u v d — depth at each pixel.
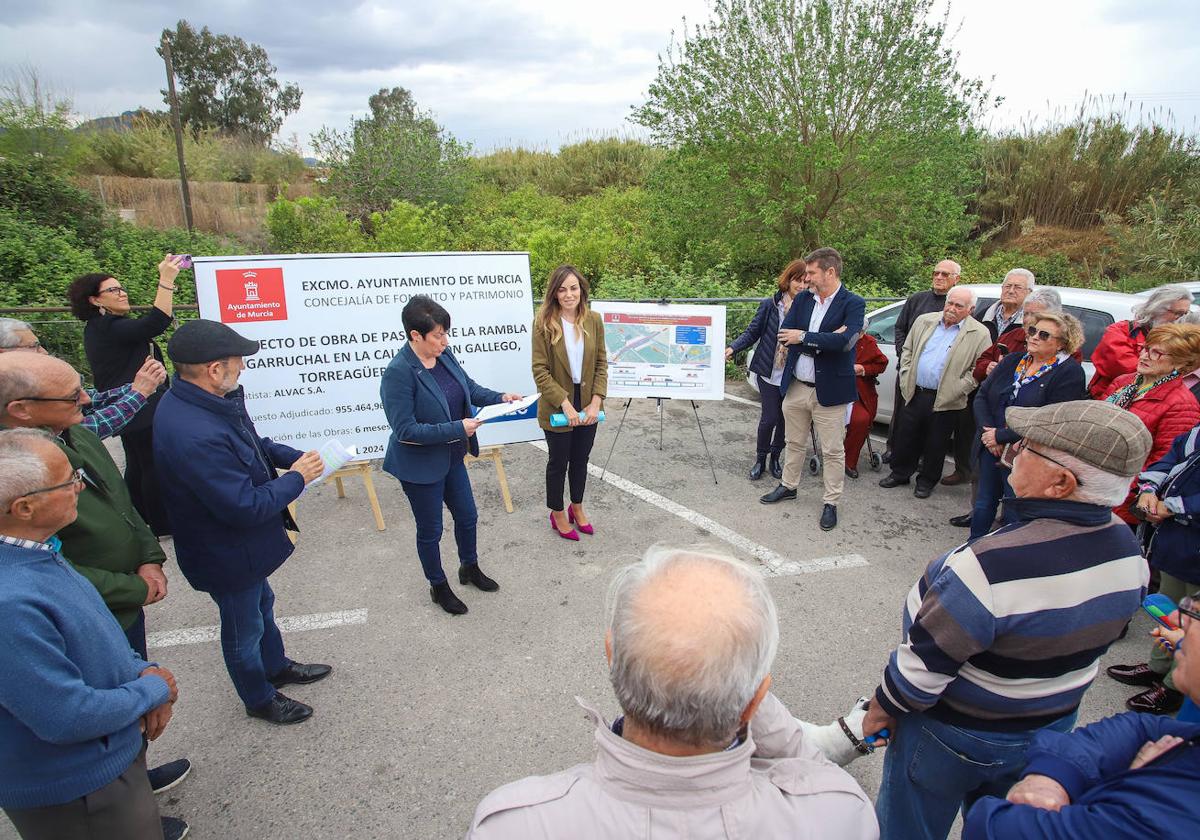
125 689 1.63
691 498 4.99
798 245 12.71
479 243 16.08
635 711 0.94
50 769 1.53
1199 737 1.00
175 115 17.16
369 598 3.70
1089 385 4.29
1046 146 15.85
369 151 17.64
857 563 4.08
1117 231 13.68
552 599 3.69
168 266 3.84
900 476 5.18
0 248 9.59
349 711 2.86
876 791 2.49
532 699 2.94
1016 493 1.54
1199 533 2.61
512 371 4.79
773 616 1.01
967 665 1.51
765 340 5.10
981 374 4.52
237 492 2.21
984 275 13.65
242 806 2.40
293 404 4.39
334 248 14.99
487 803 0.97
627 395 5.31
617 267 13.46
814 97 11.38
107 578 2.06
